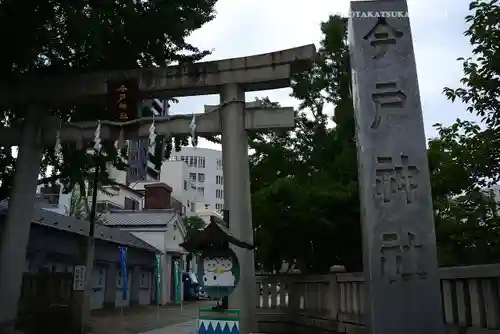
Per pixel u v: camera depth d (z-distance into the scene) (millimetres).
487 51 7453
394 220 7078
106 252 24344
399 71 7621
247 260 9758
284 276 12789
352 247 12922
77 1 9398
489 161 7734
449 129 8406
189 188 63562
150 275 30938
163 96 11398
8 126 11492
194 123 10539
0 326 10031
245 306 9477
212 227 7926
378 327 6770
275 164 14836
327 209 12227
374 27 7855
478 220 8156
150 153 12977
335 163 13375
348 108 13633
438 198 8953
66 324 13367
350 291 9680
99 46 10453
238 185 10039
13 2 9023
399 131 7391
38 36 10086
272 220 12664
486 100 7742
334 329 10258
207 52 12086
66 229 19672
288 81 10602
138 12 10695
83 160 12562
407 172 7227
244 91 10867
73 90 11273
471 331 6270
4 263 10453
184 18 11156
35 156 11211
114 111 11094
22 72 11477
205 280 8031
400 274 6891
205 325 8055
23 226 10758
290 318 12367
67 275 14164
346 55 14062
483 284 6102
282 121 10344
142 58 12031
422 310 6750
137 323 18062
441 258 9250
